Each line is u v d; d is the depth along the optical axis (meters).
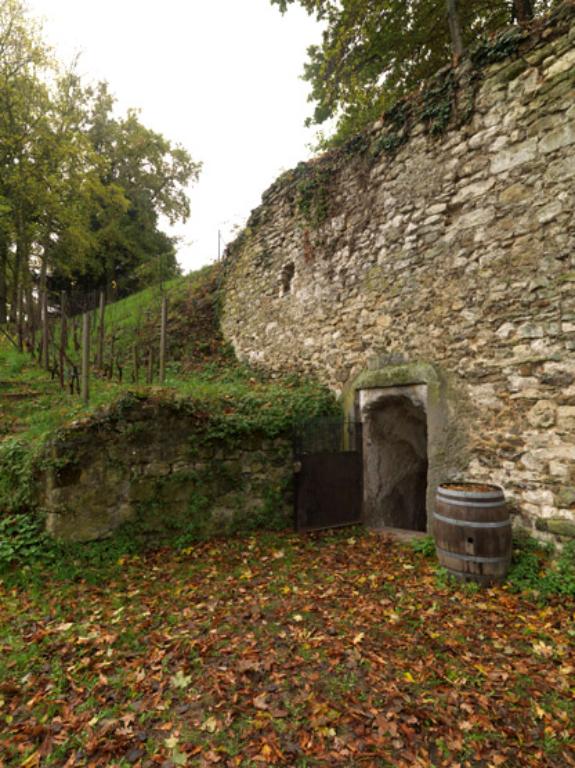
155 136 22.97
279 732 2.26
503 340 4.64
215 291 11.02
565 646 3.03
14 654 2.80
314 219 7.47
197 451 5.19
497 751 2.18
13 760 2.08
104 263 21.86
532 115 4.47
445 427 5.15
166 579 4.10
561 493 4.10
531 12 7.98
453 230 5.21
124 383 7.22
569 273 4.13
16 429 5.22
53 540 4.22
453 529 4.08
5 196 14.88
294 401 6.46
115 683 2.60
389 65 9.41
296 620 3.37
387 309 6.06
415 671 2.77
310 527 5.77
